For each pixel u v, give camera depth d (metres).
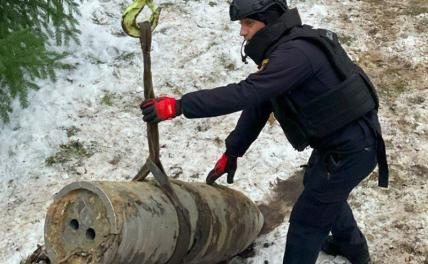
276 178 3.94
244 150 2.96
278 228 3.57
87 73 4.88
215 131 4.36
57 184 4.00
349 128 2.47
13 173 4.09
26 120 4.43
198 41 5.24
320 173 2.57
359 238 3.08
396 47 5.07
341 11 5.55
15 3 4.52
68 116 4.49
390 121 4.32
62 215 2.42
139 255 2.44
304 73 2.31
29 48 4.11
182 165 4.09
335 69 2.37
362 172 2.55
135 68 4.98
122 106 4.63
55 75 4.58
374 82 4.71
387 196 3.72
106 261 2.32
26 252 3.52
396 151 4.07
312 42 2.34
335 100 2.39
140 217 2.41
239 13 2.34
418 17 5.43
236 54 5.05
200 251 2.81
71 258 2.38
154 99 2.37
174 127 4.42
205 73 4.91
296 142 2.58
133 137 4.36
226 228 2.93
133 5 2.26
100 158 4.19
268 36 2.34
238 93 2.27
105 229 2.32
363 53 5.04
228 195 3.05
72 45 5.11
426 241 3.39
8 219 3.77
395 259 3.31
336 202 2.61
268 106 2.77
